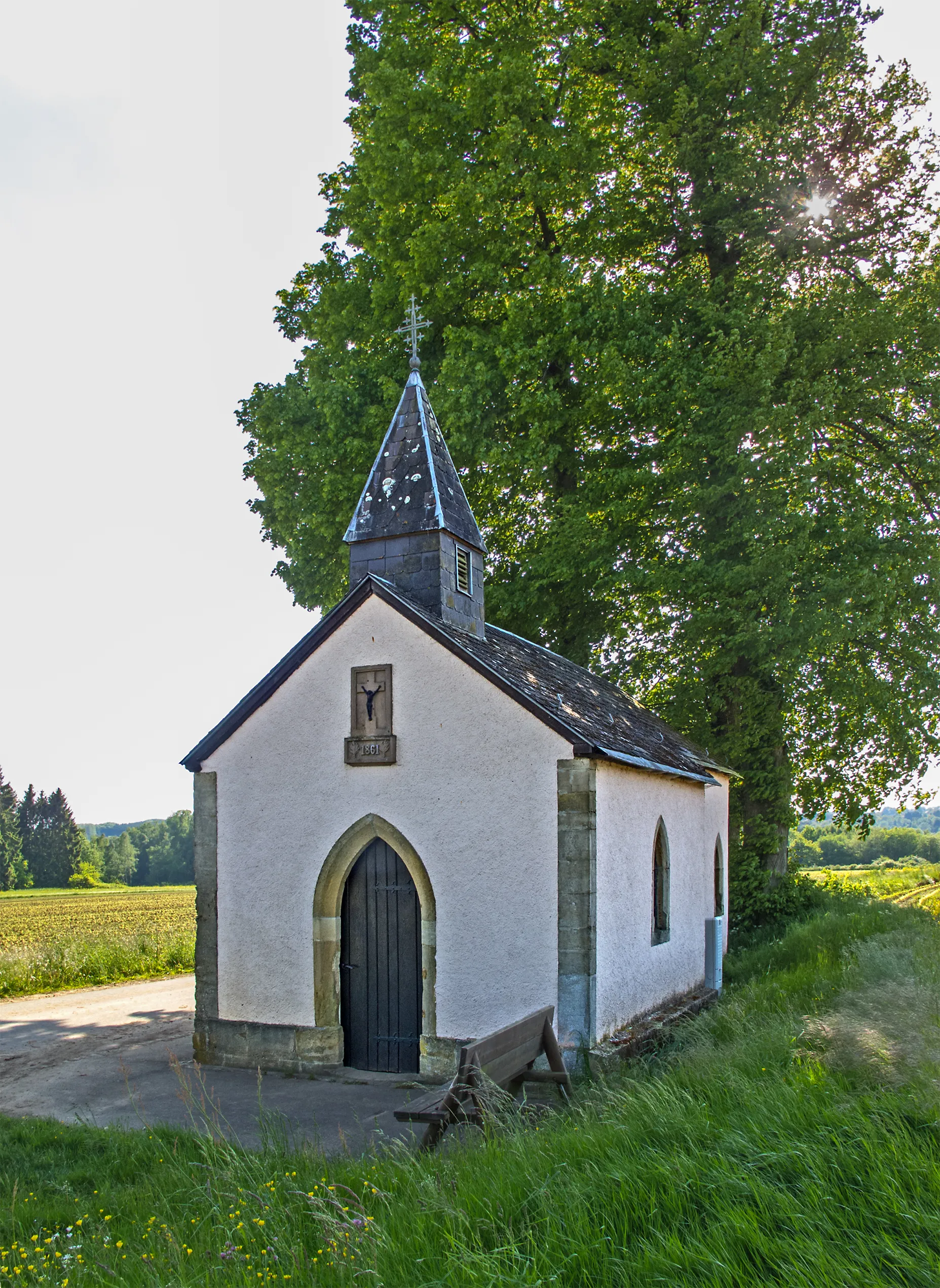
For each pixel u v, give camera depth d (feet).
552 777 34.53
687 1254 14.14
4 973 59.67
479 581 46.39
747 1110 19.58
